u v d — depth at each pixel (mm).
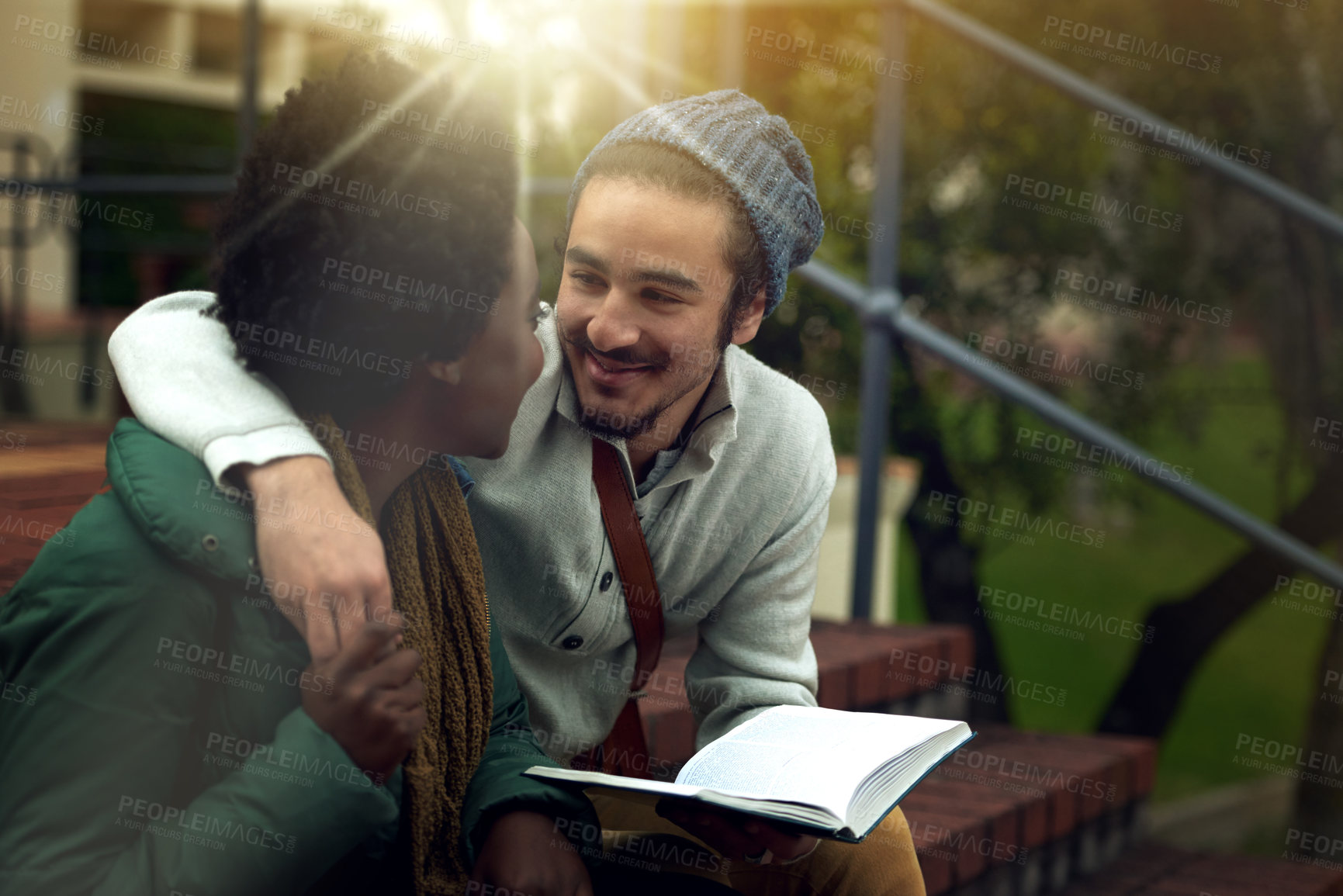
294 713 842
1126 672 6730
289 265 887
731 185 1188
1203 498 2439
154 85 8242
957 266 5562
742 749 1084
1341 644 6488
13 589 843
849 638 2520
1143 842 2652
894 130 2650
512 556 1334
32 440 2838
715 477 1384
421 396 973
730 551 1433
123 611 815
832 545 3293
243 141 3330
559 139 3150
